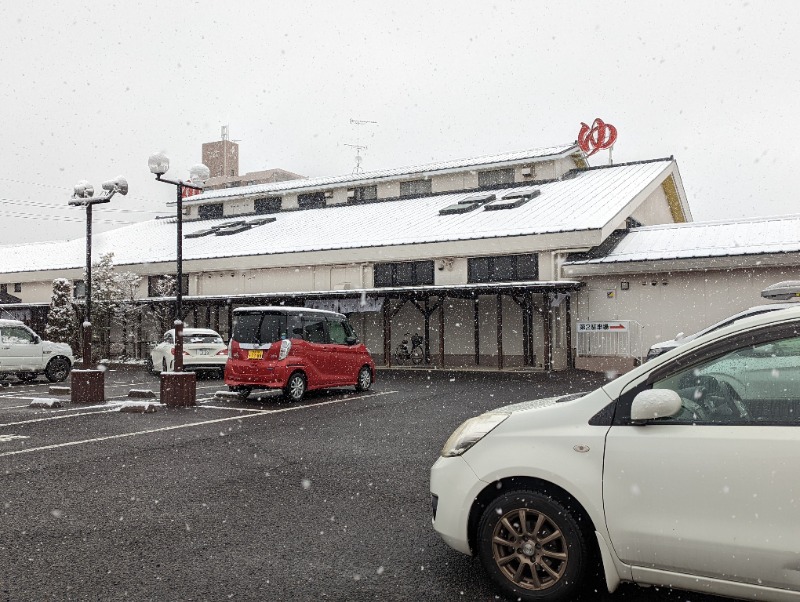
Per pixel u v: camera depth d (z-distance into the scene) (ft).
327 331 43.65
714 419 9.83
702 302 65.21
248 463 22.27
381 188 108.88
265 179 215.31
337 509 16.67
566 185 90.33
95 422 31.58
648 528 9.75
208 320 92.22
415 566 12.69
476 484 11.17
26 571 12.47
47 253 124.88
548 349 68.08
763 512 9.03
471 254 75.82
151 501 17.40
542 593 10.57
